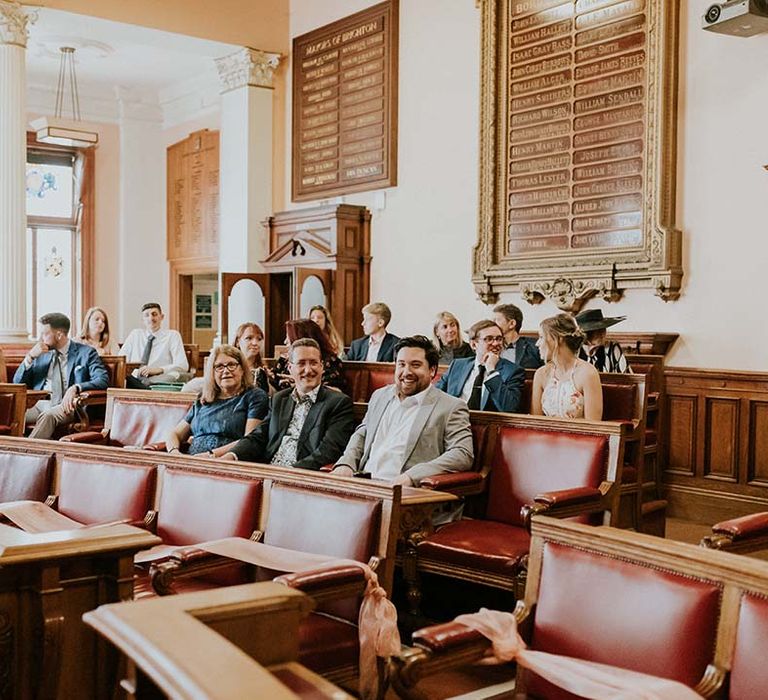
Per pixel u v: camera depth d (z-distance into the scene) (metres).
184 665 1.15
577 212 6.92
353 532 2.65
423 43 8.23
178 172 13.09
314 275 8.60
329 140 9.23
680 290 6.31
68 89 12.91
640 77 6.45
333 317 8.63
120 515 3.35
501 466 3.88
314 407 4.30
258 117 9.72
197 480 3.18
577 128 6.91
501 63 7.46
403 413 4.09
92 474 3.51
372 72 8.69
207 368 4.66
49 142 10.52
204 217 12.51
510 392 4.62
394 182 8.51
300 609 1.56
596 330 5.48
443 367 6.02
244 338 5.66
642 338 6.27
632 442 4.68
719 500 6.06
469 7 7.80
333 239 8.66
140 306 13.50
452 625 1.95
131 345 9.15
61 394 6.85
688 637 1.85
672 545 1.97
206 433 4.63
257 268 9.76
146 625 1.31
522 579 3.31
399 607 4.06
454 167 7.96
